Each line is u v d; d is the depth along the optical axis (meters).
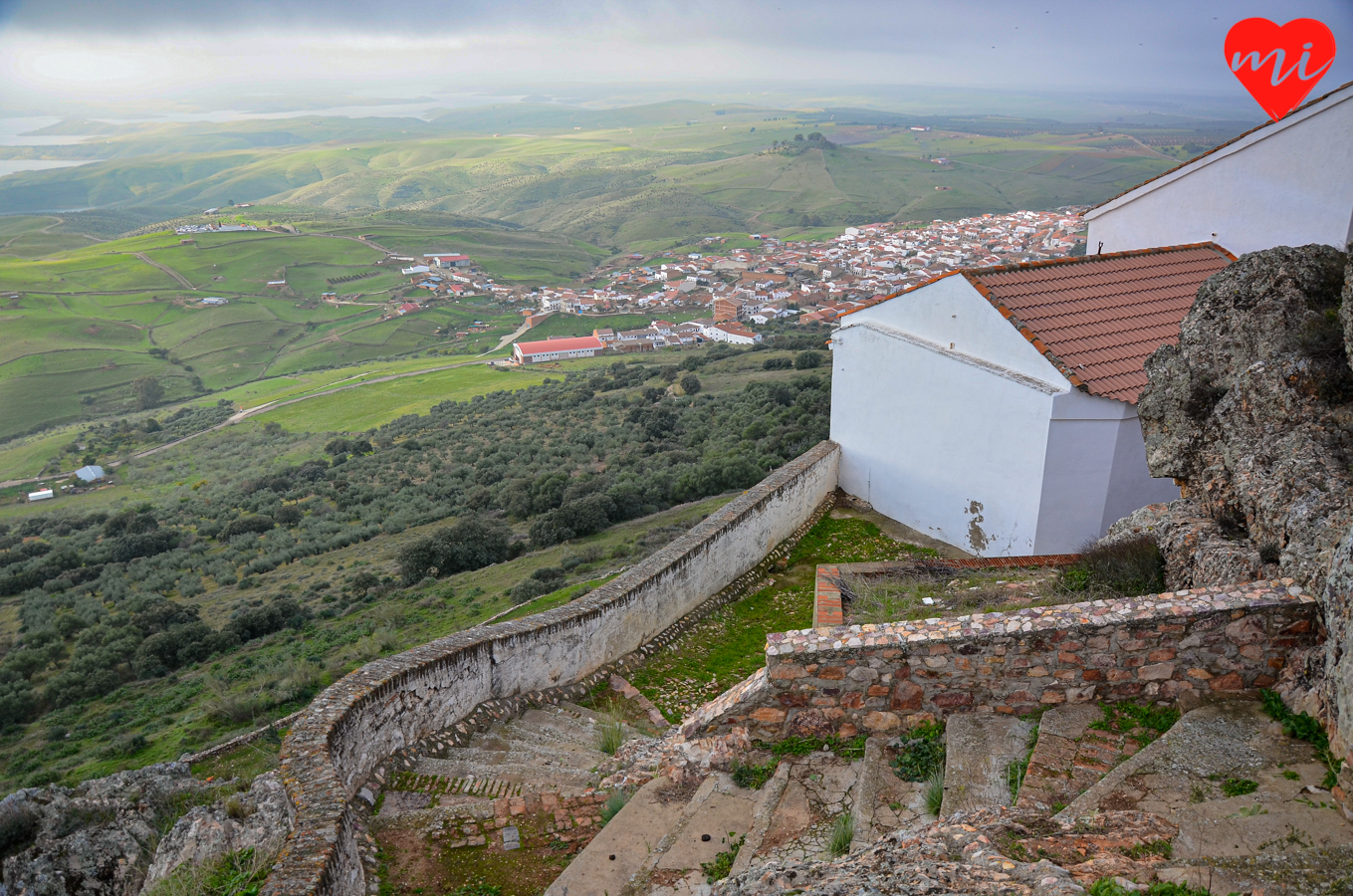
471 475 62.28
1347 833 4.31
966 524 14.77
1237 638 6.25
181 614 39.72
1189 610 6.29
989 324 13.60
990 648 6.62
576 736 9.76
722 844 6.00
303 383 132.50
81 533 66.62
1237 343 8.77
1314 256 8.59
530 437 72.62
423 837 6.98
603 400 84.31
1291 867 3.90
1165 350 9.77
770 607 14.00
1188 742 5.55
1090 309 13.83
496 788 7.95
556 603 23.62
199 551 56.53
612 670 11.92
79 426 121.50
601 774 8.03
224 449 98.44
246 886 6.82
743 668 12.06
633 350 145.62
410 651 9.38
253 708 22.70
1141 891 3.85
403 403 110.06
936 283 14.55
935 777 6.06
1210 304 9.26
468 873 6.45
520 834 6.93
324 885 5.31
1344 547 5.50
